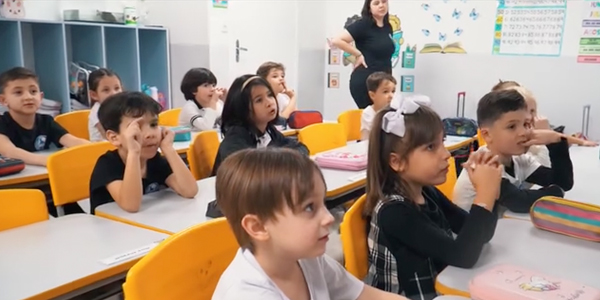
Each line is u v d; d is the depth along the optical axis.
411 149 1.35
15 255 1.27
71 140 2.89
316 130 2.97
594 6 4.03
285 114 4.08
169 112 3.81
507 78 4.50
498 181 1.33
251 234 0.89
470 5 4.58
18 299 1.04
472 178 1.35
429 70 4.89
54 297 1.09
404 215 1.31
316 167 0.91
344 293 1.07
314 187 0.87
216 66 5.13
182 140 3.08
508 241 1.35
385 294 1.09
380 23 4.30
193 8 4.88
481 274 1.04
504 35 4.46
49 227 1.50
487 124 1.82
